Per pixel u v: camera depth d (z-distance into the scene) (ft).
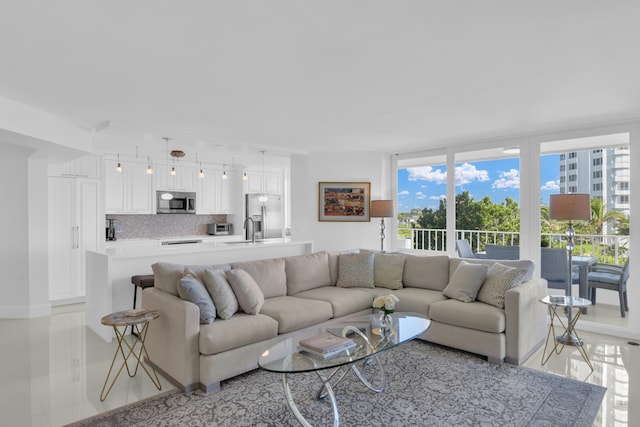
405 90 10.39
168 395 9.08
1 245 16.07
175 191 23.63
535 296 12.03
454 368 10.64
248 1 5.97
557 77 9.38
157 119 13.44
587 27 6.85
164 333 9.94
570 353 11.88
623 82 9.72
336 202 20.89
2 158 16.06
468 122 14.05
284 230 28.19
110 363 11.10
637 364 11.02
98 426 7.78
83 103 11.34
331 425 7.78
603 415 8.19
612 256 14.15
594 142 14.47
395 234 20.89
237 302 10.92
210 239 24.81
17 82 9.52
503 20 6.61
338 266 15.66
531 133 15.75
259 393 9.16
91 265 14.43
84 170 19.06
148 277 12.94
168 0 5.93
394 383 9.70
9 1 5.90
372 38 7.29
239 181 26.16
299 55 8.07
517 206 16.43
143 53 7.91
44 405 8.65
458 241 17.85
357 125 14.58
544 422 7.90
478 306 11.60
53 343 12.85
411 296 13.26
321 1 5.98
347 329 9.58
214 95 10.75
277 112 12.66
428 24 6.75
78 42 7.38
